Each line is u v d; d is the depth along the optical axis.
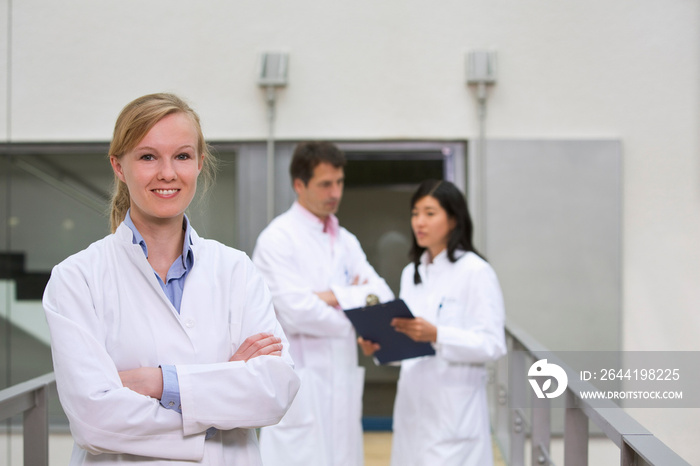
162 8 3.61
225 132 3.60
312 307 2.24
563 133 3.55
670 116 3.51
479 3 3.56
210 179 1.42
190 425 1.01
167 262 1.12
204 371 1.03
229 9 3.60
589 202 3.55
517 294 3.58
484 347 1.99
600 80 3.54
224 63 3.60
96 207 3.68
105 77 3.61
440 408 2.05
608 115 3.54
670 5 3.50
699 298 3.51
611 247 3.54
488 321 2.04
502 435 3.37
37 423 1.67
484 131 3.56
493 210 3.58
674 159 3.51
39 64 3.61
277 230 2.38
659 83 3.51
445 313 2.10
